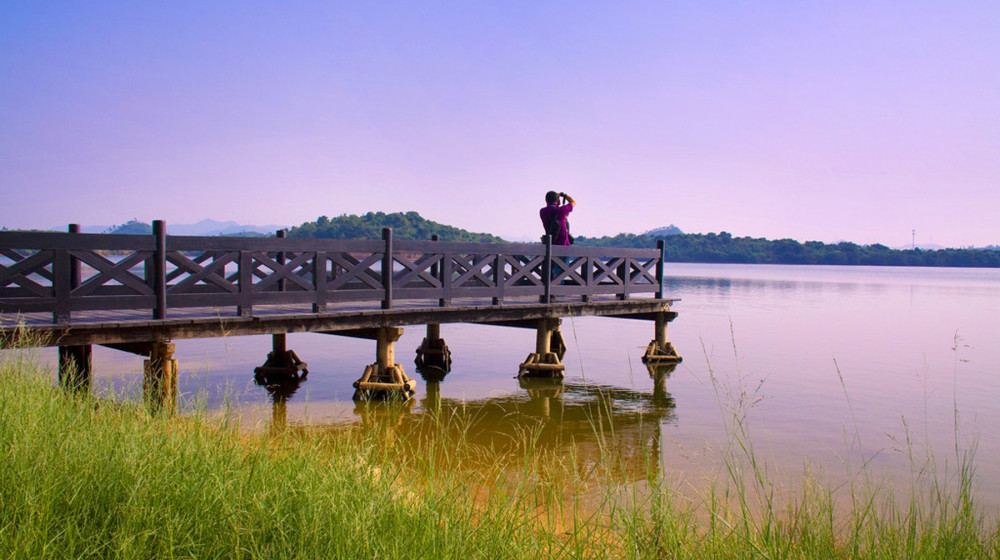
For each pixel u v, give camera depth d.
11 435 4.02
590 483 6.03
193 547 3.08
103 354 13.08
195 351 14.66
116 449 3.89
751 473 6.72
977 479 6.73
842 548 3.58
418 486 4.21
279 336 11.90
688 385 12.10
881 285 65.25
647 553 3.45
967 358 15.99
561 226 13.20
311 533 3.22
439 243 10.90
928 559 3.37
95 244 7.60
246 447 4.55
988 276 120.19
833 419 9.57
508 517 3.66
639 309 14.25
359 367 13.24
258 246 8.89
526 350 16.39
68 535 2.97
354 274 9.91
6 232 7.03
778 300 37.28
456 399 10.62
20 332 6.66
